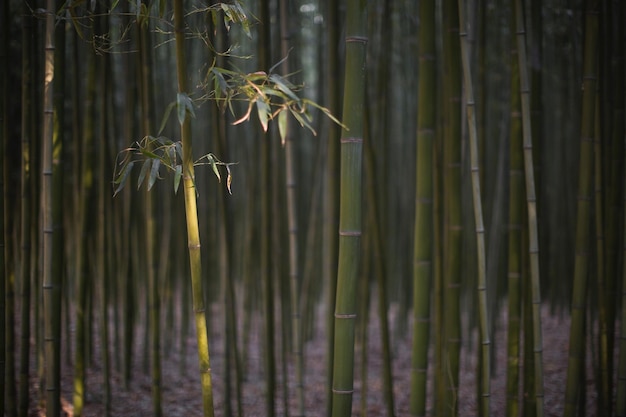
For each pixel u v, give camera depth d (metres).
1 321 2.50
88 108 2.97
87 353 4.05
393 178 6.80
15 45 3.47
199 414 3.61
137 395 3.77
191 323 5.94
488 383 2.49
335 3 2.93
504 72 4.75
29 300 2.93
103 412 3.46
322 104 4.70
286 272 5.50
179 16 1.86
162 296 5.61
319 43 4.63
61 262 2.56
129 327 3.86
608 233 2.97
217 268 6.32
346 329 2.11
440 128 3.49
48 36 2.29
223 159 3.32
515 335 2.85
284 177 5.54
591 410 3.45
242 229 6.62
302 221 6.29
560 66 4.63
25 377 2.93
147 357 4.13
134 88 3.71
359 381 4.54
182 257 4.83
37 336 3.56
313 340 5.71
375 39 4.64
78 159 3.59
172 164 1.96
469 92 2.41
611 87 3.18
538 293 2.51
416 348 2.69
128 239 3.87
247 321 4.78
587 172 2.67
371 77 4.76
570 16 3.63
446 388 2.92
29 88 2.81
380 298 3.30
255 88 1.81
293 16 4.49
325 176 5.99
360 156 2.07
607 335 3.00
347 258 2.09
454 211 2.78
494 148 5.66
